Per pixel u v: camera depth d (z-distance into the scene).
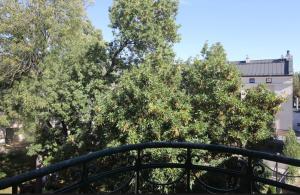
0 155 25.06
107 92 14.77
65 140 16.52
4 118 18.81
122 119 11.93
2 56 19.42
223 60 13.17
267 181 2.83
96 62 16.19
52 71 16.89
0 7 19.09
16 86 19.38
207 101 12.27
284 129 32.19
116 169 3.03
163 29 16.52
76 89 15.27
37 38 19.28
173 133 10.93
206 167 3.28
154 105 11.16
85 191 2.56
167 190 6.36
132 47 16.36
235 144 12.55
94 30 22.92
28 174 1.98
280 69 34.62
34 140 18.50
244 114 12.06
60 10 19.83
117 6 15.71
